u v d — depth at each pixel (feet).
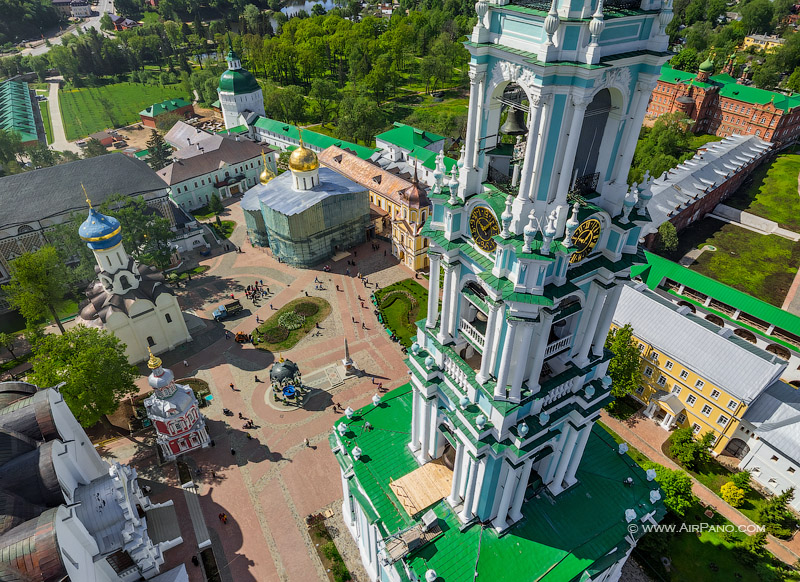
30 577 109.91
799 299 322.14
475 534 127.85
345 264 350.23
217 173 440.45
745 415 205.77
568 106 81.51
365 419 161.99
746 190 446.60
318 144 484.74
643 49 83.66
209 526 187.93
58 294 268.62
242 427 229.45
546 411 112.88
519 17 81.20
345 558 176.04
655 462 209.97
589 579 122.01
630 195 95.66
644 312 236.22
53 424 156.25
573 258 97.25
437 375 124.57
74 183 341.21
